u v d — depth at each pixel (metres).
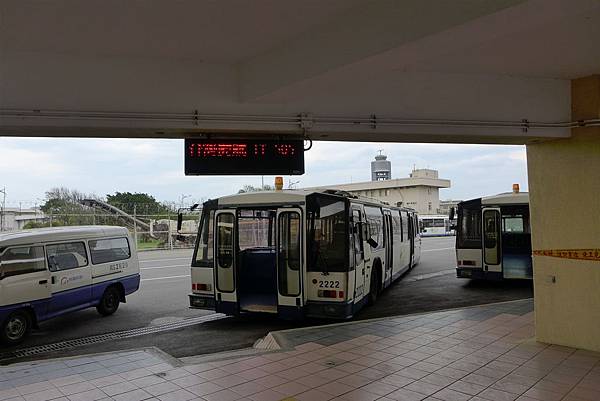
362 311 10.81
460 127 5.86
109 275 10.74
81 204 34.50
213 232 9.47
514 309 9.69
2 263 8.20
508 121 6.03
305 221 8.83
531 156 7.06
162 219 32.94
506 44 4.89
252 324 9.58
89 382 5.80
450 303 11.76
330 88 4.88
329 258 8.77
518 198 13.53
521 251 13.44
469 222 14.14
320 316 8.74
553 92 6.21
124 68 5.13
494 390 5.21
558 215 6.79
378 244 12.34
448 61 5.41
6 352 7.92
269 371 6.04
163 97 5.21
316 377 5.78
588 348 6.54
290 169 5.70
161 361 6.62
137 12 4.11
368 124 5.61
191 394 5.34
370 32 4.03
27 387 5.66
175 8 4.04
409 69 5.69
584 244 6.54
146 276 17.91
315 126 5.50
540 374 5.67
